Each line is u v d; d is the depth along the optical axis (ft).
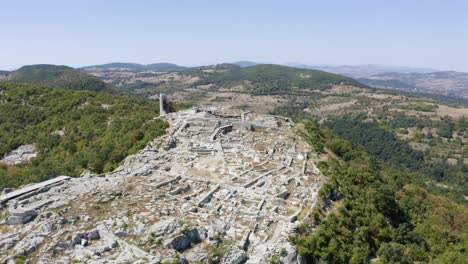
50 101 405.39
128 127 291.38
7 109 382.01
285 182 167.73
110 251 102.27
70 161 263.29
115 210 123.85
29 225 114.32
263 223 130.11
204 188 155.74
